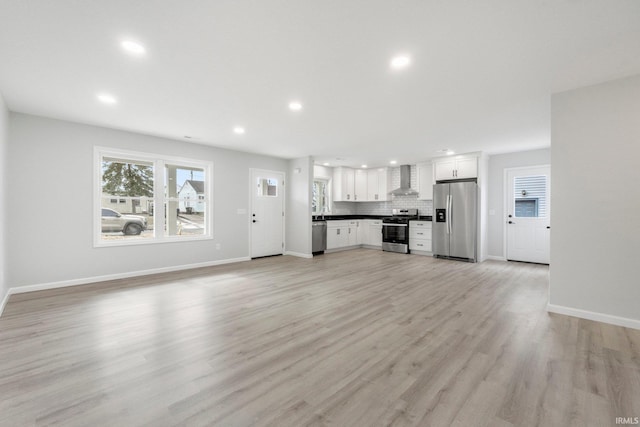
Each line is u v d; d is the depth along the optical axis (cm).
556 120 296
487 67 243
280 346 229
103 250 431
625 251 267
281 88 287
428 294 371
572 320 283
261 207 646
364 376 188
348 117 375
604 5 166
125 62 237
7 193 348
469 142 513
